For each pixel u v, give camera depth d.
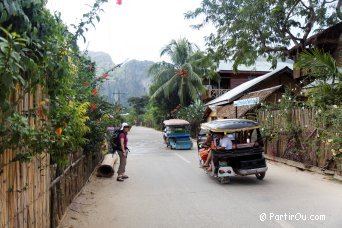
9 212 3.65
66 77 4.82
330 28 17.39
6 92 2.91
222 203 7.78
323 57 9.27
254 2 17.05
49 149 4.36
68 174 7.26
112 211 7.28
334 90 9.84
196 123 32.81
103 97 12.40
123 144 10.99
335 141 9.23
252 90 24.19
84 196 8.57
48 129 4.12
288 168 12.55
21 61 3.27
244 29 17.66
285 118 13.43
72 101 5.90
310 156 11.91
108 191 9.29
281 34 18.31
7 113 3.19
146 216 6.89
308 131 12.06
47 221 5.23
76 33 5.02
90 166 11.03
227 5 18.53
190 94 39.00
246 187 9.48
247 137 10.98
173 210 7.30
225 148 10.06
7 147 3.30
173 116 41.50
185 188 9.55
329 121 10.16
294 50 19.03
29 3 3.81
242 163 9.98
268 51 19.03
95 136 9.95
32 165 4.45
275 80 24.69
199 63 22.88
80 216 6.89
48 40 4.07
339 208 7.03
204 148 12.12
